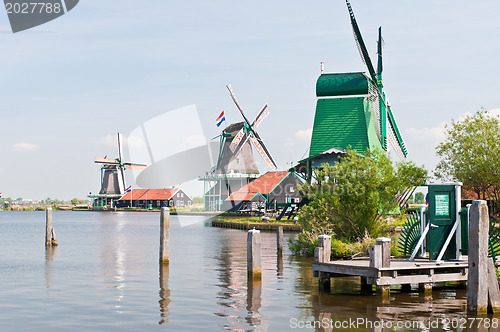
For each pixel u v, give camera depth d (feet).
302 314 48.24
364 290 60.08
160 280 68.33
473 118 130.00
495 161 122.21
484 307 45.27
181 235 170.40
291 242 104.58
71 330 43.24
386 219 93.86
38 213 612.29
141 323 45.24
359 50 165.68
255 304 52.70
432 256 59.98
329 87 168.76
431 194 60.44
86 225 255.91
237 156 314.55
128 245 127.44
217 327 43.83
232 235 170.40
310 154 167.94
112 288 62.44
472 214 45.39
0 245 127.75
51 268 81.20
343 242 89.04
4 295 58.18
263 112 309.42
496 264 61.93
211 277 70.74
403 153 211.00
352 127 166.50
